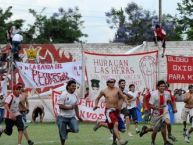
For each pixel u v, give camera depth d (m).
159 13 65.88
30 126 41.78
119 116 24.95
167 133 28.25
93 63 46.06
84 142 28.95
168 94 25.14
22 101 26.95
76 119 24.86
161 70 56.75
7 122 25.41
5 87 41.56
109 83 25.11
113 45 61.44
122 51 61.34
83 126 41.94
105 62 46.00
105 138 31.44
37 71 46.12
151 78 45.75
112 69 45.94
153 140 25.78
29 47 52.25
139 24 108.44
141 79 45.78
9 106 25.17
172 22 103.69
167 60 45.84
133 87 36.28
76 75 46.50
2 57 42.75
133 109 35.84
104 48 61.44
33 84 46.00
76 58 60.44
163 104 25.08
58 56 52.34
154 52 45.75
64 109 24.41
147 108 25.19
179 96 46.97
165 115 25.12
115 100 24.86
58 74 46.47
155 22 46.16
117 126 24.58
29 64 46.03
